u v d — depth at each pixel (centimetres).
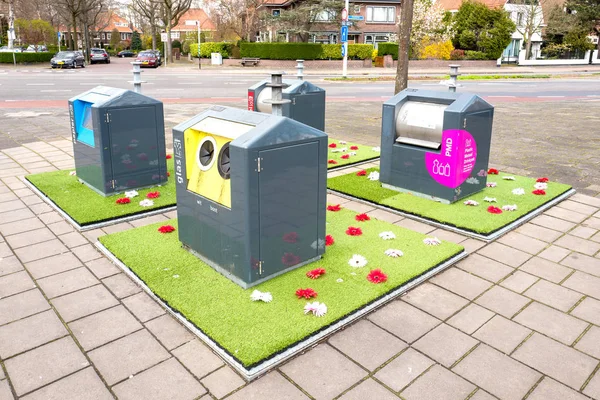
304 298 395
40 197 671
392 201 638
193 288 412
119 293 420
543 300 411
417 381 312
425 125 628
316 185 438
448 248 495
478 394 301
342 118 1400
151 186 690
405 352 341
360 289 411
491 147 1012
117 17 10650
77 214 578
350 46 3825
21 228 563
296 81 785
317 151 427
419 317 386
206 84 2380
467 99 607
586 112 1534
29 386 308
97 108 611
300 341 343
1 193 691
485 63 4062
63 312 390
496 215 581
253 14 4269
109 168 639
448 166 613
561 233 551
